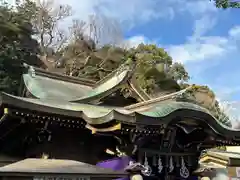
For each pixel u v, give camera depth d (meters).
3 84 20.83
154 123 8.85
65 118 9.01
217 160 18.41
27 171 6.60
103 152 10.25
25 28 25.44
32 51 26.98
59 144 9.45
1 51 21.50
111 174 7.70
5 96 7.69
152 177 10.77
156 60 34.91
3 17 23.09
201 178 11.23
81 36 41.19
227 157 17.73
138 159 10.05
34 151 9.59
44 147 9.16
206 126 10.34
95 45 40.53
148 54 35.50
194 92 35.00
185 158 11.61
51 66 35.31
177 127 10.30
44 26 40.56
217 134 10.57
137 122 8.47
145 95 12.82
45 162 7.96
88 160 9.83
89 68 35.34
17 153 10.42
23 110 8.20
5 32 22.67
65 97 12.47
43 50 38.69
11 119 9.05
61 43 43.00
